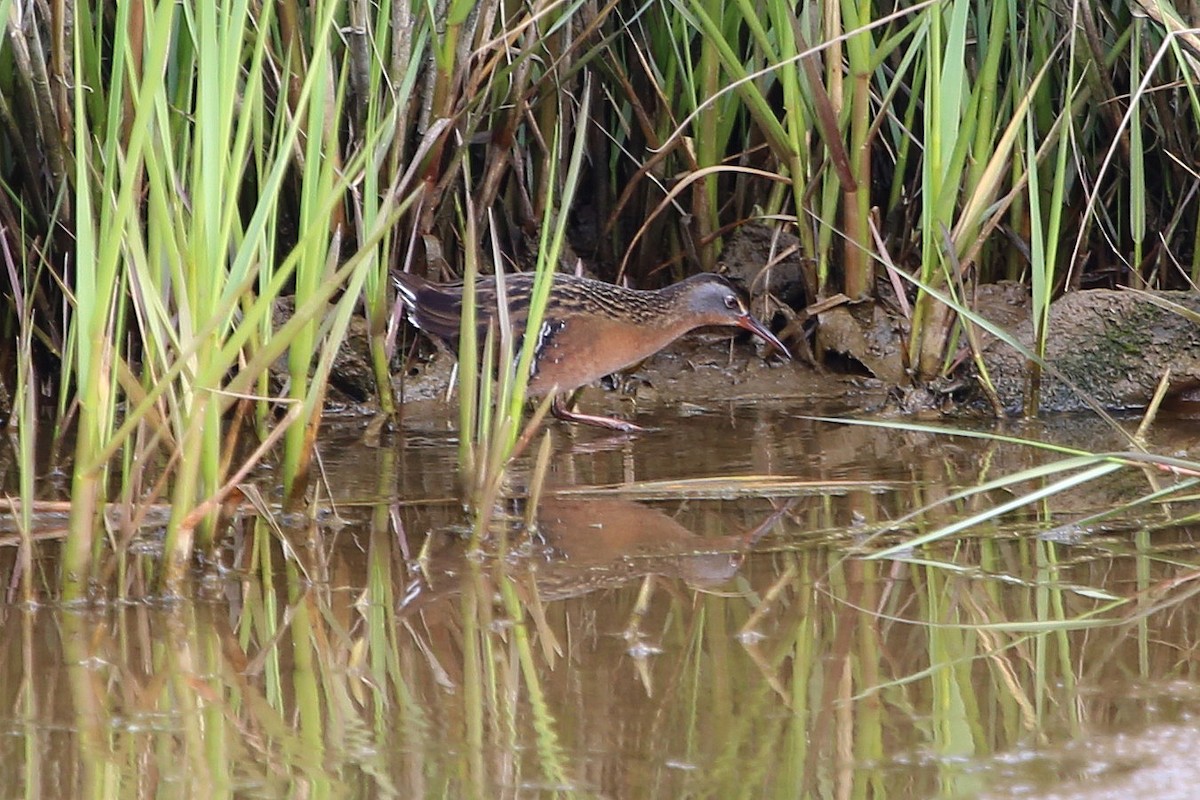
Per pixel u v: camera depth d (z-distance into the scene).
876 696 5.61
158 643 6.26
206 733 5.33
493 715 5.47
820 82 10.61
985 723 5.33
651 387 12.01
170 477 8.52
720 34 10.48
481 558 7.46
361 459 9.64
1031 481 8.91
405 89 10.36
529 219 12.16
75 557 6.64
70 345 8.79
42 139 10.09
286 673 5.93
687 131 12.10
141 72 8.54
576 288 11.02
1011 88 11.26
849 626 6.41
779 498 8.67
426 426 10.70
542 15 10.83
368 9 10.36
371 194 9.84
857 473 9.18
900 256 11.98
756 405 11.60
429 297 10.70
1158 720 5.31
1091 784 4.78
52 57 9.84
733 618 6.52
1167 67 11.55
